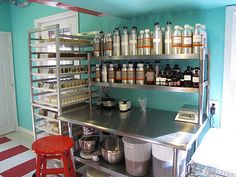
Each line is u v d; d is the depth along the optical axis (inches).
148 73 80.9
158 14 89.1
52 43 88.6
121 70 87.4
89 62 94.7
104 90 108.1
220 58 78.5
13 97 165.2
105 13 89.3
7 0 153.6
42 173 77.6
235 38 76.0
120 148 82.2
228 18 75.0
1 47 155.1
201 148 59.7
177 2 70.3
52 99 94.7
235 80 78.4
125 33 84.3
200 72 67.5
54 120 95.3
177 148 57.5
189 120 75.7
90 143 87.5
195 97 84.9
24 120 164.4
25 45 149.4
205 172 55.5
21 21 149.0
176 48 72.2
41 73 98.2
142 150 71.2
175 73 77.2
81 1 71.2
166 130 68.9
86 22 112.4
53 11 127.0
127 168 74.9
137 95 99.8
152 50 78.9
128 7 78.0
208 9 78.7
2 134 159.9
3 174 103.3
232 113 80.3
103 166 80.6
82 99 100.0
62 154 75.8
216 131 73.2
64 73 90.6
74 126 98.3
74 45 94.3
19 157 121.3
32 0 73.2
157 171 68.6
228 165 50.1
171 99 90.9
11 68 162.1
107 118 83.7
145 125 74.4
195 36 68.6
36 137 107.2
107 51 89.7
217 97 80.8
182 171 66.9
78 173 102.6
